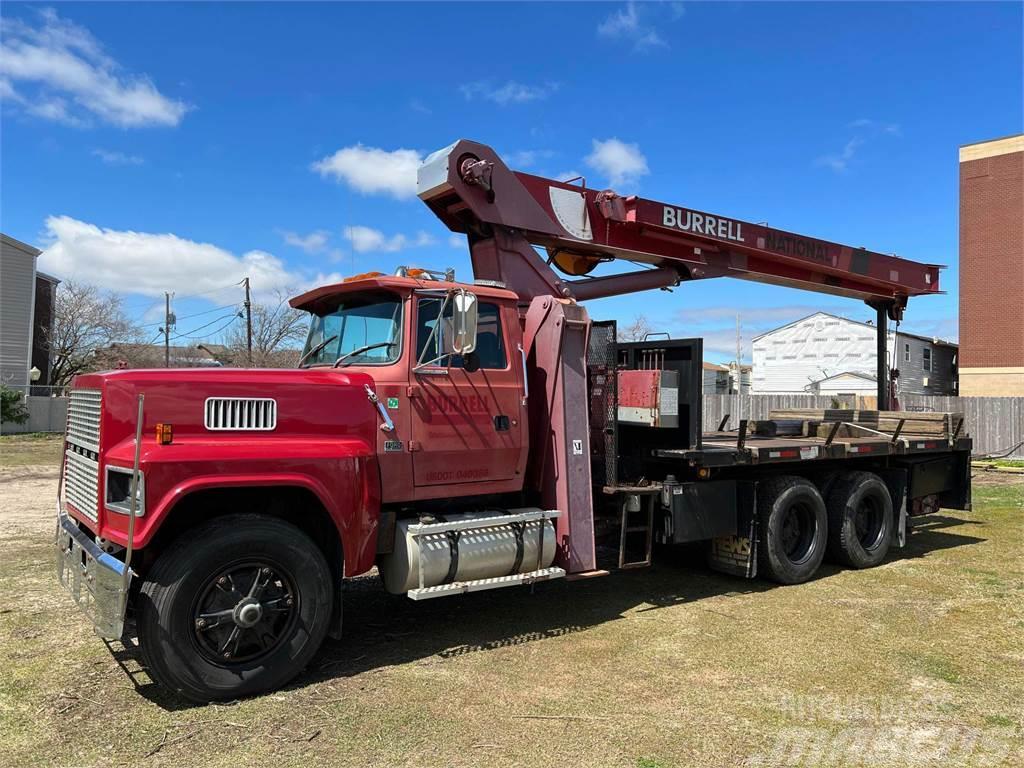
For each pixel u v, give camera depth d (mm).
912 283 10016
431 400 5133
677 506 6473
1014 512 11320
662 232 7480
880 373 10172
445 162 6094
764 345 44969
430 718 4039
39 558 7742
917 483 8672
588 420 5973
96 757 3570
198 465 4148
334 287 5395
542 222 6688
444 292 5262
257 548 4301
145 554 4340
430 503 5395
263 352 34406
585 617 5988
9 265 30781
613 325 6184
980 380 27062
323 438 4660
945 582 7160
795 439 8422
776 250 8414
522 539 5379
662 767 3527
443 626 5727
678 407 6582
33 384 36906
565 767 3520
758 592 6805
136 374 4266
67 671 4645
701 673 4750
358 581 7102
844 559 7668
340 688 4453
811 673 4754
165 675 4062
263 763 3531
